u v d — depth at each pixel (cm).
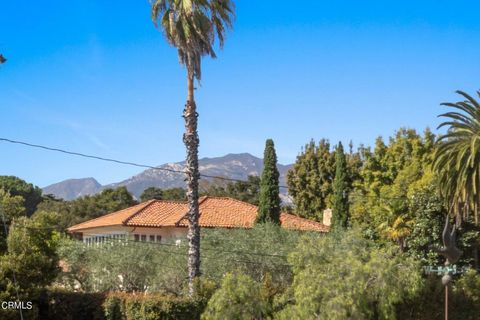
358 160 6094
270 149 3816
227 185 7669
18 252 2916
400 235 3831
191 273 2858
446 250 2186
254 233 3350
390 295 2439
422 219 3762
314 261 2561
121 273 3309
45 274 2978
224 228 3697
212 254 3216
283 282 3180
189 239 2875
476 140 3139
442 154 3284
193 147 2883
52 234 3123
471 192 3152
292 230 3456
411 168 4562
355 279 2381
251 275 3178
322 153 6356
